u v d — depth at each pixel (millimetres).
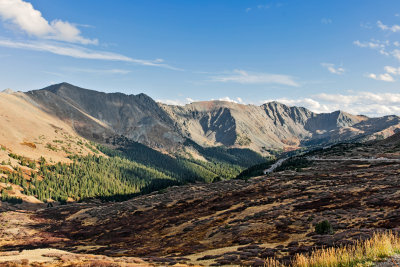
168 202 119812
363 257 19125
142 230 85438
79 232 99438
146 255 52719
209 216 82188
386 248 19094
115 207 129125
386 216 45750
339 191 76625
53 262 33625
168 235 72438
